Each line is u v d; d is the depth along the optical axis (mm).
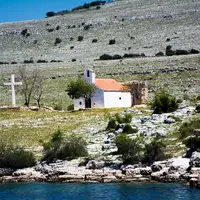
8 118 101312
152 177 54281
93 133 81938
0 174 64062
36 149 75812
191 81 145875
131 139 62312
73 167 61281
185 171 52875
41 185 57469
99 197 48906
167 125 74625
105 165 60031
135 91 124188
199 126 68188
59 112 108000
